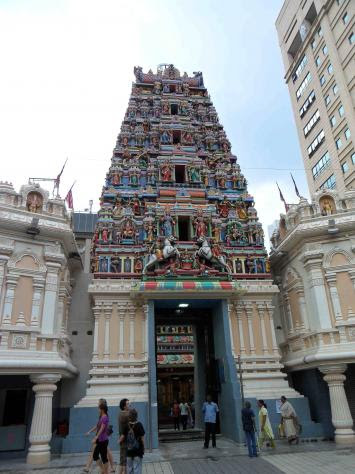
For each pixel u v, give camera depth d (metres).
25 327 16.81
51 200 19.61
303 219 21.08
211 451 16.20
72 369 18.48
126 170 25.48
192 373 36.75
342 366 17.80
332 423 17.84
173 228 23.08
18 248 17.92
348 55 40.81
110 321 20.16
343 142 41.41
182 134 27.84
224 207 25.25
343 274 19.55
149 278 21.00
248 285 22.20
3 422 17.27
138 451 9.70
